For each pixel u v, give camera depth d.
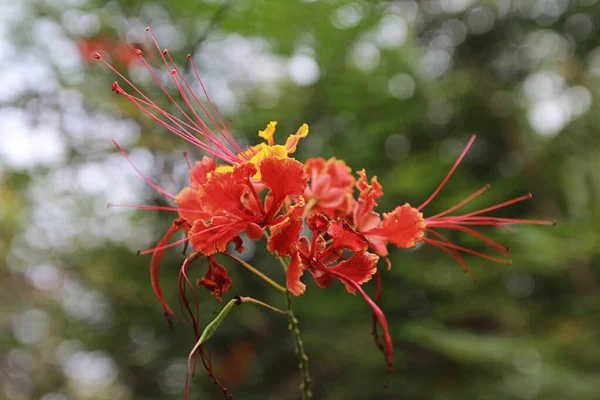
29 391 11.41
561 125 7.09
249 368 7.16
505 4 8.01
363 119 6.75
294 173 2.25
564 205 7.39
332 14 5.84
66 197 7.44
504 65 8.41
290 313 2.58
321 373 7.05
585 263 6.34
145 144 5.40
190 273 6.73
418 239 2.47
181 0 5.51
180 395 7.42
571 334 6.06
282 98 7.07
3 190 7.50
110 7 5.79
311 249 2.34
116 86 2.37
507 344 5.50
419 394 6.04
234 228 2.34
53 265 8.38
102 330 7.59
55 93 5.60
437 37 8.42
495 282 6.42
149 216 7.06
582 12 7.71
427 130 7.29
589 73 7.92
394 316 6.06
